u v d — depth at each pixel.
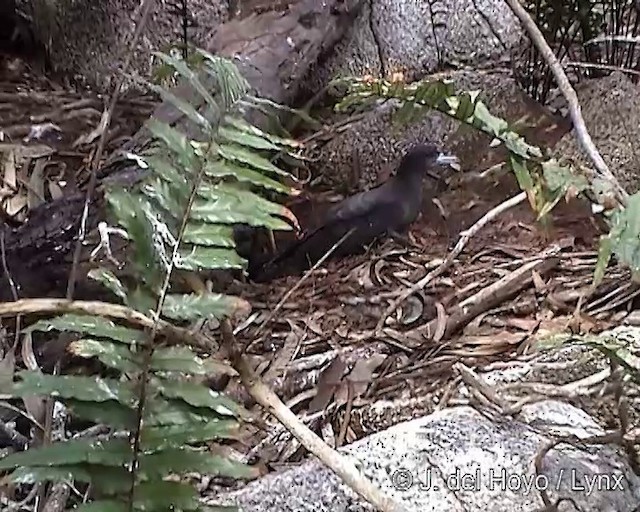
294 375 2.16
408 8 3.69
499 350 2.16
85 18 4.09
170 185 1.13
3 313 1.05
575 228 2.61
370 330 2.39
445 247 2.76
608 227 1.43
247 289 2.63
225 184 1.23
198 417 1.05
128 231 1.06
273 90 3.05
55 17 4.11
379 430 1.87
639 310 2.18
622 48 3.28
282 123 3.06
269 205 1.16
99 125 3.58
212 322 1.81
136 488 1.01
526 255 2.63
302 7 3.32
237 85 1.27
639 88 3.18
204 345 1.12
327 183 3.15
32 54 4.29
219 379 1.94
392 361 2.19
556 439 1.43
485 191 2.94
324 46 3.39
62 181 3.22
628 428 1.50
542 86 3.40
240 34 3.22
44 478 0.98
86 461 0.99
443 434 1.56
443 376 2.07
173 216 1.11
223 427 1.05
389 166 3.12
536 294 2.38
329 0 3.38
